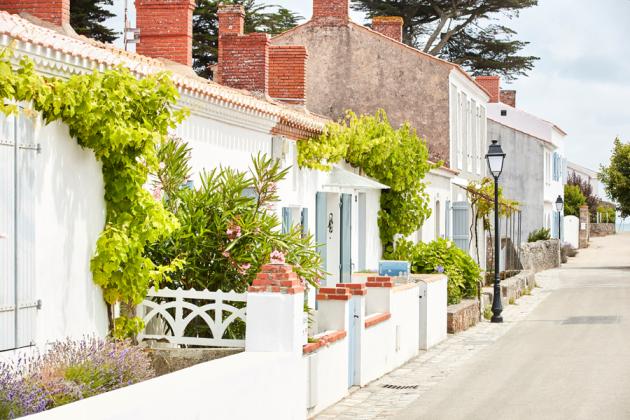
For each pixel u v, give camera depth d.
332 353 13.76
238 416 9.87
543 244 55.06
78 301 10.41
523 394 14.80
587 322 26.69
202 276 12.26
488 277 34.84
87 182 10.53
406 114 35.00
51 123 9.91
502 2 50.56
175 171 12.38
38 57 9.67
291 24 44.91
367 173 23.53
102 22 35.59
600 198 111.19
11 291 9.23
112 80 10.48
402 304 18.36
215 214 12.42
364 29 34.78
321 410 13.27
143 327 11.35
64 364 9.28
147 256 12.06
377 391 15.12
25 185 9.45
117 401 7.93
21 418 7.21
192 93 13.38
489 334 24.12
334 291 14.48
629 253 72.62
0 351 9.08
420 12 51.78
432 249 26.38
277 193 17.31
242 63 22.31
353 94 35.00
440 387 15.57
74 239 10.32
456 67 35.03
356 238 22.66
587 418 12.76
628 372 16.95
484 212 37.41
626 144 60.75
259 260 12.33
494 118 59.72
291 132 18.02
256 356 10.80
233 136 15.52
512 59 53.28
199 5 41.88
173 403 8.39
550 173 63.81
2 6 14.54
